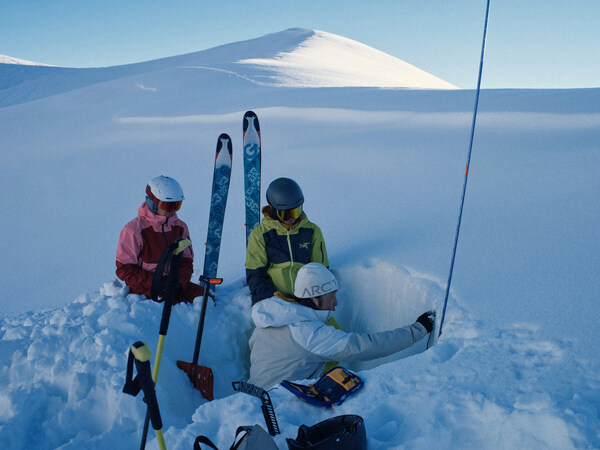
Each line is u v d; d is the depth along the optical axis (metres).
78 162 9.77
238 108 12.85
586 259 2.85
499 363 2.12
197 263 4.57
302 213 3.51
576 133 5.84
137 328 3.07
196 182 7.29
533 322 2.39
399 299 3.24
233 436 1.96
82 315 3.31
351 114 10.10
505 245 3.23
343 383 2.16
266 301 2.78
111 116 15.00
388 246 3.69
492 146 5.92
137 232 3.42
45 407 2.61
